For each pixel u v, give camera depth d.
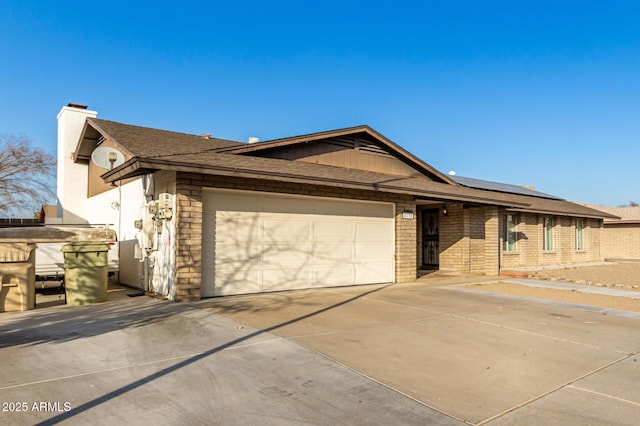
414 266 14.28
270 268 10.91
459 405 4.34
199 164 8.66
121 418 3.82
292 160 13.05
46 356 5.43
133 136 12.17
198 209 9.51
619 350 6.45
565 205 24.72
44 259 10.98
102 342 6.08
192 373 4.95
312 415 4.02
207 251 9.87
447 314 8.79
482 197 15.41
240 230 10.41
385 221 13.59
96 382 4.62
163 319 7.52
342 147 14.31
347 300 10.11
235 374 4.96
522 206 17.12
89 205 16.83
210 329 6.89
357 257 12.79
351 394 4.53
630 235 32.69
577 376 5.29
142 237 11.16
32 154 28.64
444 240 18.62
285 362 5.43
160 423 3.75
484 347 6.42
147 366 5.14
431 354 6.00
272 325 7.28
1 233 9.26
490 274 17.06
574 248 24.38
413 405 4.31
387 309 9.12
